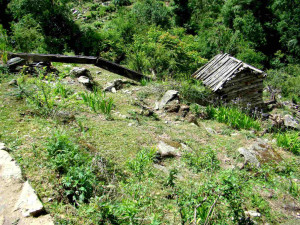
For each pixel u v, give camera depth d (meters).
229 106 10.02
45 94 5.41
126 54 16.91
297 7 27.25
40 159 3.74
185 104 8.95
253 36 25.98
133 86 9.64
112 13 28.61
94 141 4.99
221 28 25.69
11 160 3.49
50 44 18.06
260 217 4.28
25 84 6.48
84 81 8.33
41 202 3.02
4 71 7.10
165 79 11.30
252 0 27.62
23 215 2.82
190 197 3.18
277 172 5.89
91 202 3.16
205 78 11.14
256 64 21.42
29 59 8.11
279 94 16.36
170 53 13.76
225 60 11.27
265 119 10.26
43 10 18.77
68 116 5.47
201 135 6.77
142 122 6.76
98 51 18.86
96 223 2.98
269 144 7.48
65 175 3.59
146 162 3.87
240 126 8.30
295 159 6.69
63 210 3.09
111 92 8.65
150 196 3.83
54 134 4.02
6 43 12.70
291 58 25.48
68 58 8.70
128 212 2.75
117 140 5.30
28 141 4.13
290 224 4.25
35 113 5.16
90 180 3.58
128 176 4.25
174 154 5.31
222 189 3.03
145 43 15.34
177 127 7.02
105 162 4.36
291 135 7.84
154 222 2.71
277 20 27.52
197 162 4.37
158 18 26.03
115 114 6.87
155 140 5.74
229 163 5.61
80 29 20.48
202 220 3.07
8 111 4.98
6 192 3.06
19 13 19.06
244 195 3.82
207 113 8.69
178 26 26.84
